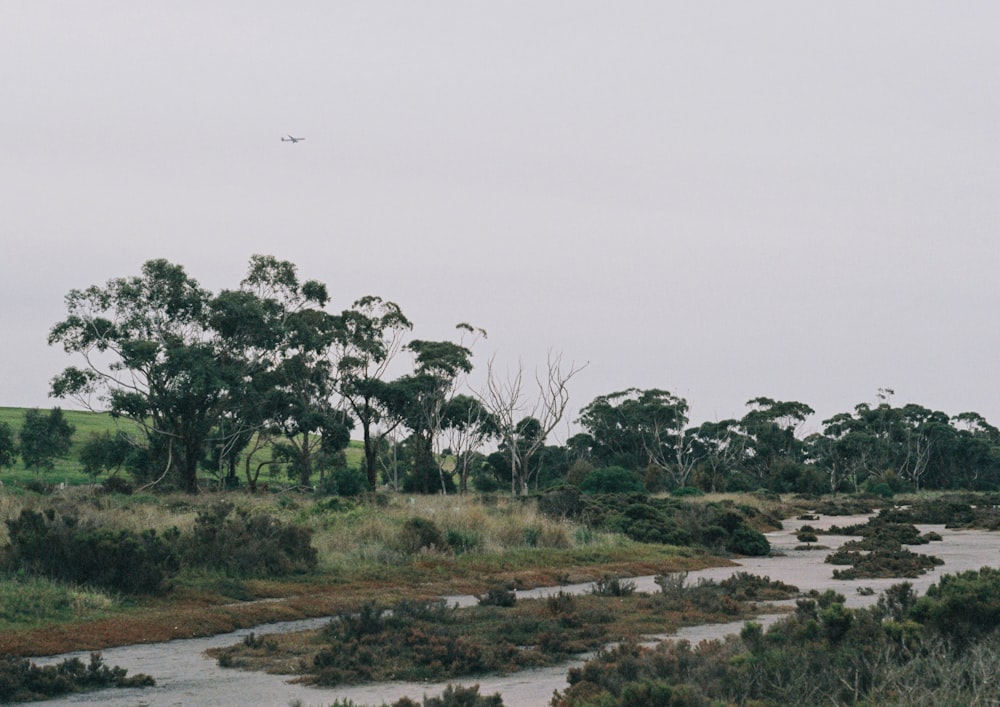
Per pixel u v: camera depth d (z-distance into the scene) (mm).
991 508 63969
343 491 63750
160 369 66250
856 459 120062
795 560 31203
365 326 83875
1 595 15758
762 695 9289
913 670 9180
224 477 80812
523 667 13070
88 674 11945
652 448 115500
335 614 17656
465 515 29812
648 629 15844
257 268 76312
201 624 15773
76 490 56938
